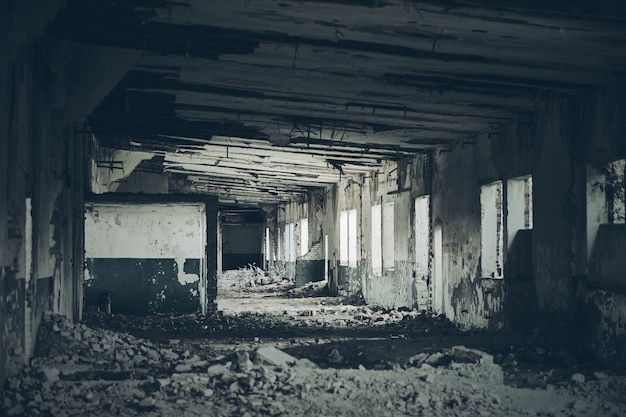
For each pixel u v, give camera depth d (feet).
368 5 31.30
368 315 72.28
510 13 31.42
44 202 38.65
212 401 28.04
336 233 106.11
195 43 38.27
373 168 86.48
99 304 69.82
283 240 151.12
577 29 32.96
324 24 34.19
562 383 34.60
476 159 58.70
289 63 41.27
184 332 57.47
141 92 50.39
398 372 34.17
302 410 27.30
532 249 49.14
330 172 92.53
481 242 57.67
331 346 43.70
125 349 39.34
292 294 108.27
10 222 29.45
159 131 65.46
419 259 72.79
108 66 40.37
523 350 42.52
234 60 41.45
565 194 44.96
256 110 54.70
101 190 84.84
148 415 25.95
